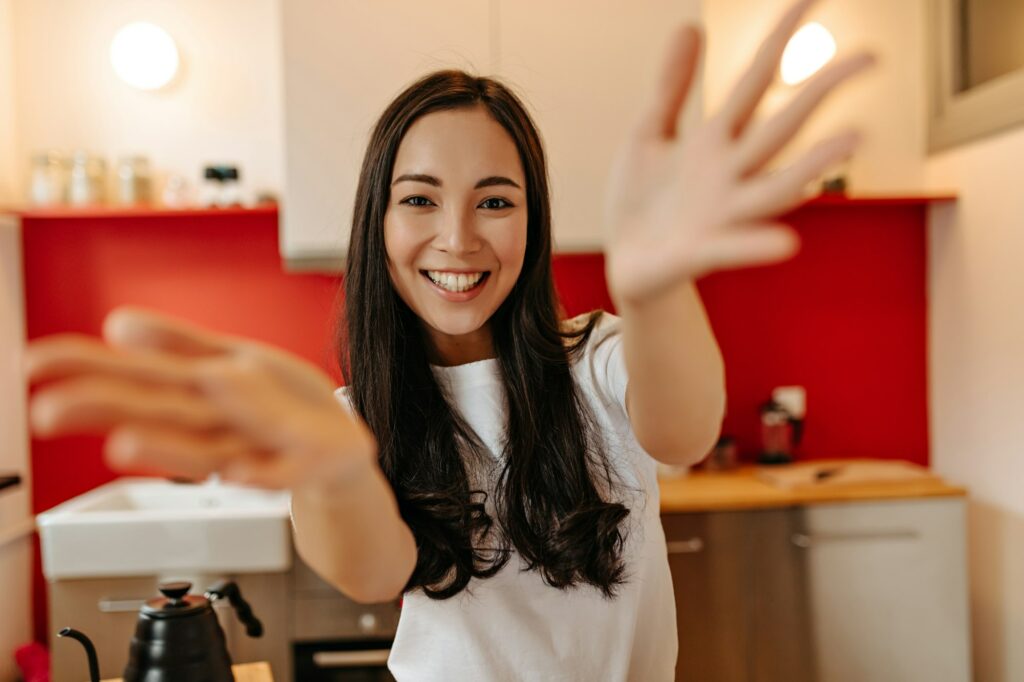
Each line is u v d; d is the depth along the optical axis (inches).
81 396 12.6
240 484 13.6
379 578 25.2
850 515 83.0
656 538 37.9
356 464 14.4
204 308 98.5
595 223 86.2
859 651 82.7
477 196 31.9
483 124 32.3
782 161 100.1
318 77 83.4
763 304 102.3
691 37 16.0
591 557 34.0
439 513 34.3
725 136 15.4
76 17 96.5
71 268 97.0
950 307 98.9
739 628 82.0
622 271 16.2
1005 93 86.9
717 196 15.0
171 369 13.7
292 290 99.1
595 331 37.4
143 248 97.8
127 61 95.7
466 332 33.4
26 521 95.2
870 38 101.0
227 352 15.5
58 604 75.8
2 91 93.2
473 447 36.1
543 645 35.5
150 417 13.1
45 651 87.2
